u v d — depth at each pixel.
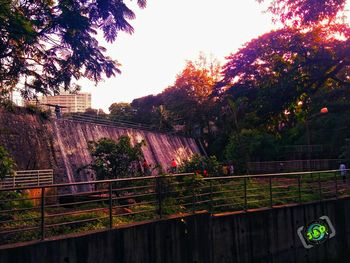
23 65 11.55
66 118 29.08
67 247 8.26
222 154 54.06
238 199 14.99
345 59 29.00
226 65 36.66
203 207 13.29
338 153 43.06
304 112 33.06
